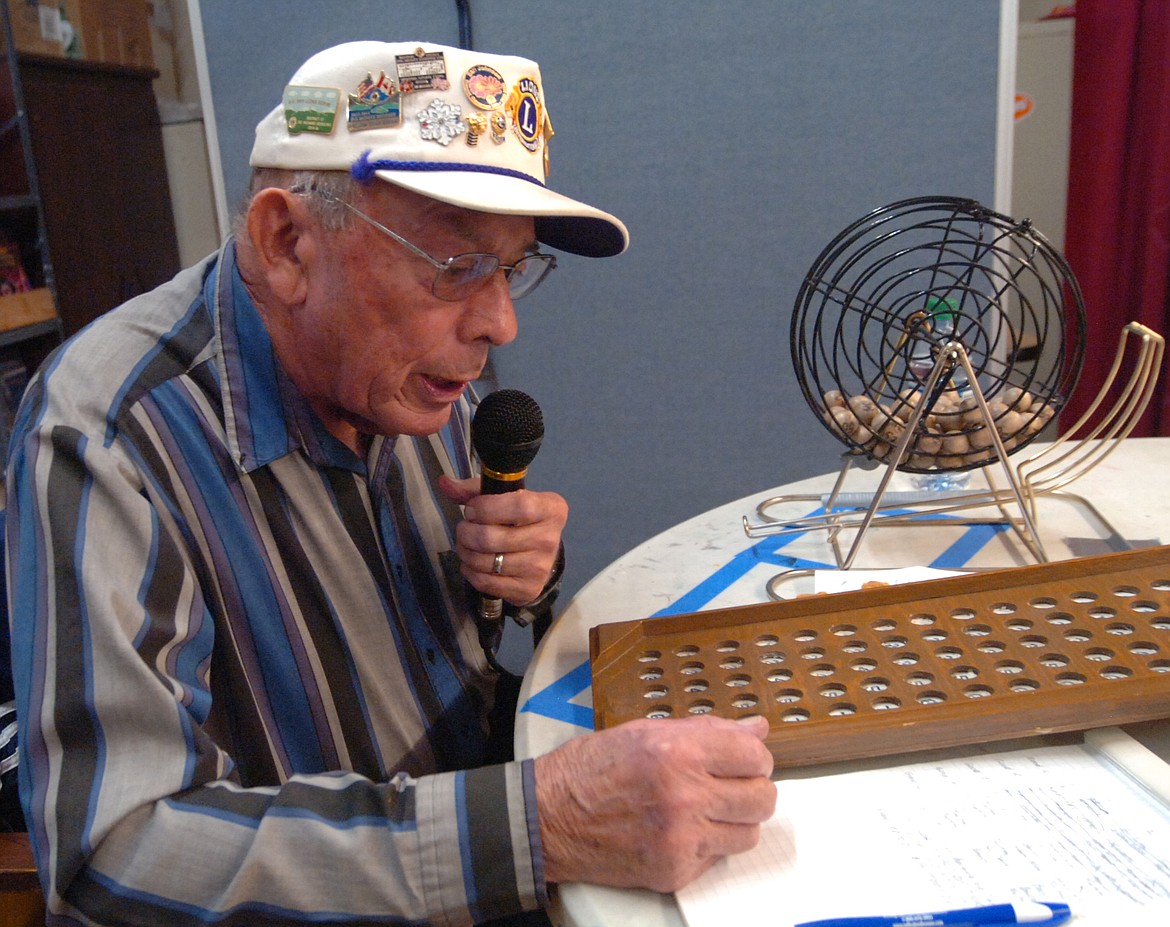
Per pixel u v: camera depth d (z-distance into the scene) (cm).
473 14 191
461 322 75
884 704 65
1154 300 232
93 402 74
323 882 58
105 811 59
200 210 246
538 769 60
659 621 79
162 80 242
